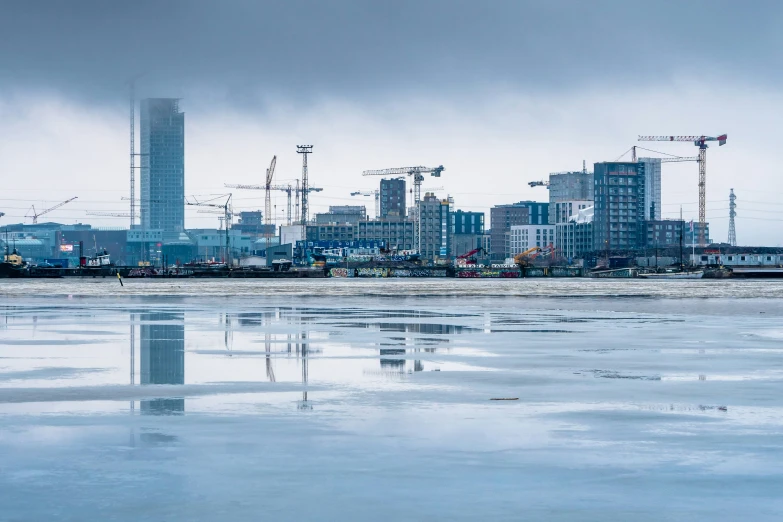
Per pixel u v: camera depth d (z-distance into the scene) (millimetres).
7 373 42719
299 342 59375
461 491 22016
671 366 46281
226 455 25375
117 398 35250
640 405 33781
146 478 23062
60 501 21219
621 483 22688
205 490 22062
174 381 40062
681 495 21750
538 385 39062
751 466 24328
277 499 21375
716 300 140750
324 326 74438
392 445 26656
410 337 63531
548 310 104500
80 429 28906
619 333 68000
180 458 25031
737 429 29141
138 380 40375
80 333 66625
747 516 20266
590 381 40344
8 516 20172
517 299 140500
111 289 189125
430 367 45531
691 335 66312
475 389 37812
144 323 77750
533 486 22438
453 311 100500
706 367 45969
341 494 21766
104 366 45688
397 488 22250
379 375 42281
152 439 27391
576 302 130000
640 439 27562
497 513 20438
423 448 26281
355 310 101688
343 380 40438
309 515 20281
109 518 20078
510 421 30422
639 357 50625
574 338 63156
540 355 51562
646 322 81625
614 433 28469
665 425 29781
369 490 22078
